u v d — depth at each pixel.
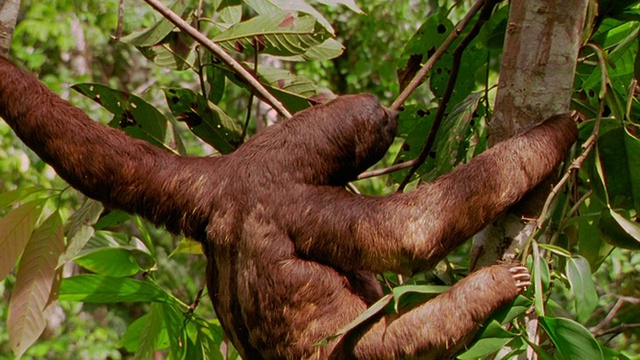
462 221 4.53
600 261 5.54
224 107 17.70
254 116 17.67
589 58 5.93
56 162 4.88
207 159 4.81
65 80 18.28
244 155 4.74
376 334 4.40
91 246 5.82
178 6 5.76
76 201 16.47
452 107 6.43
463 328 4.29
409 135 6.43
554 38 4.62
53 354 17.39
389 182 6.60
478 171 4.57
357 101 4.96
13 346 5.14
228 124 5.77
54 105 4.96
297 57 5.59
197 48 5.71
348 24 19.70
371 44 19.66
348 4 5.73
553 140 4.57
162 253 19.06
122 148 4.85
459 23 5.59
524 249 4.35
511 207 4.62
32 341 5.16
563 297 9.62
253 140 4.80
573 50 4.65
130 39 5.61
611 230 4.87
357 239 4.51
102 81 19.97
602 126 4.80
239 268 4.55
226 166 4.73
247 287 4.51
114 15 19.42
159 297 5.82
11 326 5.16
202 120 5.77
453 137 5.89
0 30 5.39
